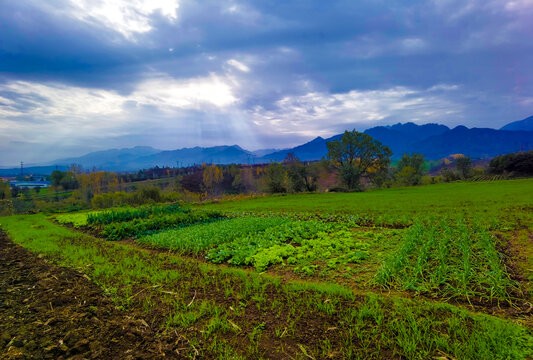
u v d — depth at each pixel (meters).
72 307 5.68
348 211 21.41
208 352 4.28
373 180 67.56
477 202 21.91
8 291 6.50
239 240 12.10
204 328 4.95
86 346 4.31
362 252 8.95
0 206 40.25
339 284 6.95
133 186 117.88
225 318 5.21
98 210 31.56
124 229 16.00
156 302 6.02
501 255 8.05
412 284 6.39
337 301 5.63
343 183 63.03
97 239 14.06
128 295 6.40
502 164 81.19
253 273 7.87
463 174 82.62
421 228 12.05
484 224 12.60
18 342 4.31
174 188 83.75
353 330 4.66
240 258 9.38
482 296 5.85
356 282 7.03
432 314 4.96
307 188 66.00
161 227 17.36
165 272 7.86
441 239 9.92
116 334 4.71
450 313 5.04
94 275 7.68
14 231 17.02
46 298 6.07
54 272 7.98
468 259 7.53
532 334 4.36
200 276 7.63
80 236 14.76
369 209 21.81
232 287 6.77
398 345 4.22
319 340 4.44
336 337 4.50
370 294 6.00
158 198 48.53
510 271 7.13
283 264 8.62
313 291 6.26
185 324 4.98
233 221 17.61
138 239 14.37
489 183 49.50
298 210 23.97
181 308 5.71
